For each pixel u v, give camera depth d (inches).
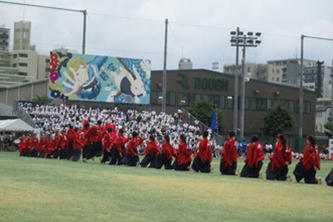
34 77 5812.0
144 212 449.1
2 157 1350.9
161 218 423.2
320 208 519.8
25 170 824.9
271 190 666.2
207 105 2842.0
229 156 951.0
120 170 929.5
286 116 3036.4
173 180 749.9
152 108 2731.3
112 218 413.7
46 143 1407.5
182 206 492.1
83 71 2258.9
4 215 408.5
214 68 3676.2
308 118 3368.6
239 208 495.5
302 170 846.5
